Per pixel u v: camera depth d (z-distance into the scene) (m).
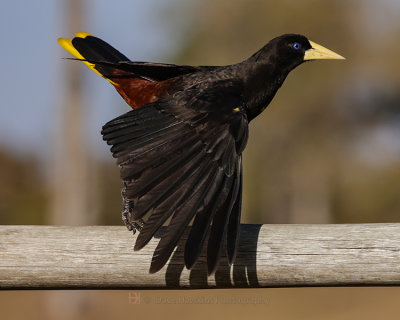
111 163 19.30
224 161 4.05
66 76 18.30
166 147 4.06
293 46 5.38
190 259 3.55
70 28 19.20
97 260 4.09
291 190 27.84
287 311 15.98
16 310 16.22
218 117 4.32
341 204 27.61
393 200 26.70
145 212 3.66
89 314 16.19
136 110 4.30
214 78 5.16
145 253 4.07
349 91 27.45
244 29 26.22
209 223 3.67
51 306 16.23
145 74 5.32
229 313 15.71
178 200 3.73
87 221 18.27
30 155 21.80
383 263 4.00
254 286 4.12
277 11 26.23
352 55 27.23
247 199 27.30
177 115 4.31
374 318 15.77
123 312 15.75
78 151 18.23
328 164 27.31
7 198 21.06
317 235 4.08
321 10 26.67
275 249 4.07
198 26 26.08
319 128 27.53
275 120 27.25
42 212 20.62
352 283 4.07
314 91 27.09
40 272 4.10
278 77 5.39
